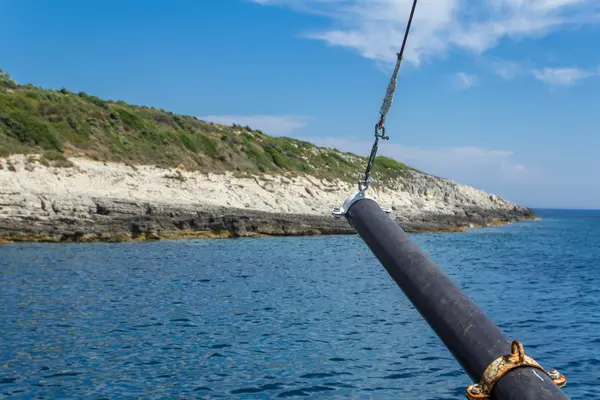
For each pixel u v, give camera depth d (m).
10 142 46.12
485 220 91.00
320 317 17.48
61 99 58.91
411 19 4.80
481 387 3.04
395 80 4.89
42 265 27.83
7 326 15.34
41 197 40.94
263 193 59.22
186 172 56.50
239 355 13.08
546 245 52.69
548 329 16.41
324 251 39.88
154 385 10.88
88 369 11.77
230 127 80.75
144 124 61.91
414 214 72.62
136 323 16.08
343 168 81.62
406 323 16.78
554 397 2.82
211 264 30.14
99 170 48.19
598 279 27.72
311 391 10.73
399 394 10.63
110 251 35.16
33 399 9.99
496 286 25.06
